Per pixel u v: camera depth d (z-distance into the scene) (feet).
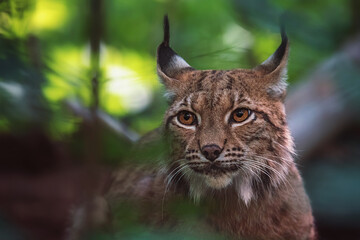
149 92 49.32
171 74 28.14
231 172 26.23
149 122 47.73
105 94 41.14
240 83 26.55
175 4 66.39
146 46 62.80
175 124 26.84
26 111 17.08
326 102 48.34
